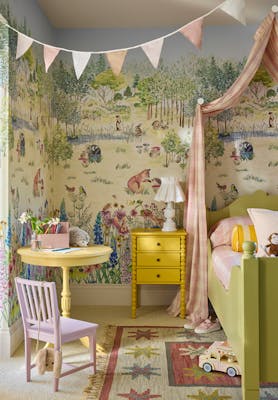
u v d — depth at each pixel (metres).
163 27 4.90
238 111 4.84
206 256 4.30
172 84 4.90
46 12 4.49
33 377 3.01
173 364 3.21
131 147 4.93
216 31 4.86
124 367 3.16
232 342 2.86
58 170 4.96
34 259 3.39
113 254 4.95
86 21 4.73
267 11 4.45
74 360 3.30
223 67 4.86
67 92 4.95
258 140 4.83
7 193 3.42
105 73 4.93
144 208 4.93
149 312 4.65
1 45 3.40
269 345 2.49
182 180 4.90
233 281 2.82
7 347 3.40
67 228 3.76
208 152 4.86
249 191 4.84
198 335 3.88
